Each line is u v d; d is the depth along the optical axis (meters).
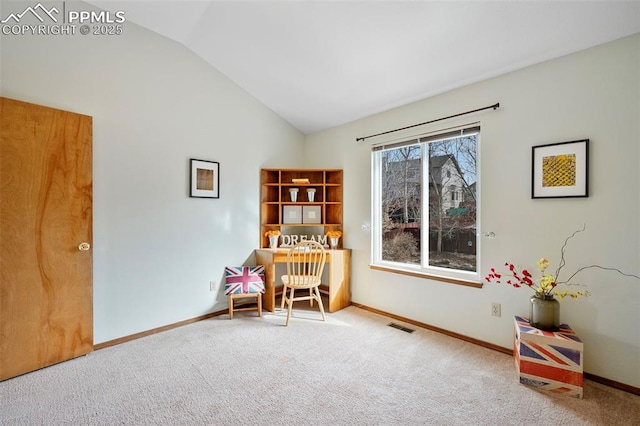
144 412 1.71
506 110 2.43
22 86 2.14
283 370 2.17
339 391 1.92
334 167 4.00
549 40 2.04
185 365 2.23
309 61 2.87
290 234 4.18
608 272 1.99
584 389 1.94
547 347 1.92
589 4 1.76
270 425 1.61
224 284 3.41
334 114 3.72
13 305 2.04
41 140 2.15
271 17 2.43
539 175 2.25
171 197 2.96
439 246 2.98
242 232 3.62
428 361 2.30
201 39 2.92
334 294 3.49
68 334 2.29
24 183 2.08
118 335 2.61
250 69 3.24
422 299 2.99
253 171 3.74
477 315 2.60
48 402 1.79
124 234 2.64
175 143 2.98
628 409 1.74
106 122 2.53
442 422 1.64
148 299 2.80
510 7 1.88
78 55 2.38
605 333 2.00
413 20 2.14
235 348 2.52
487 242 2.55
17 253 2.06
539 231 2.27
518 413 1.71
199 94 3.18
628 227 1.92
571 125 2.12
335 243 3.76
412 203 3.21
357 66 2.77
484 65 2.38
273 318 3.25
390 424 1.62
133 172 2.69
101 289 2.51
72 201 2.30
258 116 3.80
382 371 2.16
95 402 1.79
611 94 1.96
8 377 2.02
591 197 2.04
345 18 2.25
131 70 2.68
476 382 2.02
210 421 1.64
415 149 3.18
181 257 3.04
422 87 2.82
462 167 2.80
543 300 2.03
